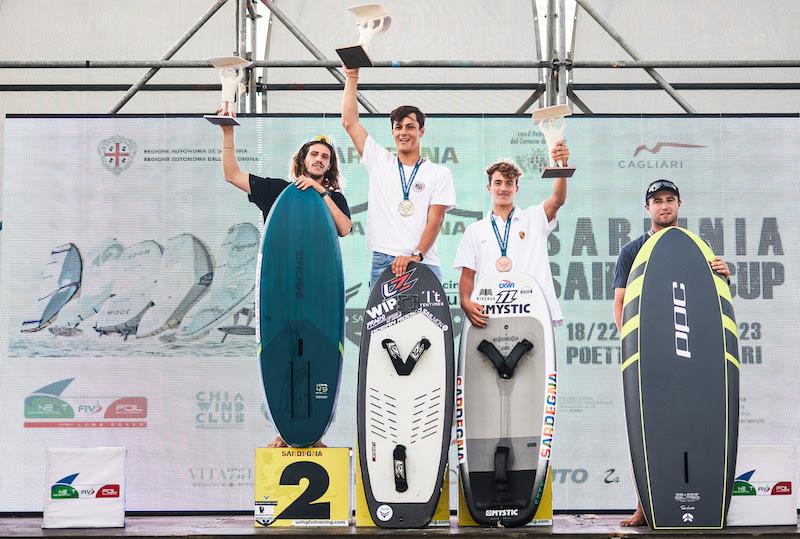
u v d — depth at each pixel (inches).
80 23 263.1
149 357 240.1
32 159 244.4
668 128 244.7
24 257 242.4
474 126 244.4
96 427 238.4
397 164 243.0
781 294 241.6
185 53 263.1
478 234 242.4
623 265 241.6
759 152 244.2
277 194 243.0
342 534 185.0
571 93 259.1
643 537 183.9
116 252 242.8
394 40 263.7
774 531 187.9
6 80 263.6
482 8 263.1
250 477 237.1
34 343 240.2
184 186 243.8
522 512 194.4
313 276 216.4
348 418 238.1
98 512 202.4
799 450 237.8
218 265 242.4
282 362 213.2
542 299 203.6
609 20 262.4
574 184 243.3
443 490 197.0
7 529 203.9
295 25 263.9
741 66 250.5
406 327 202.1
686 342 196.9
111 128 245.0
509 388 200.2
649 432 193.6
